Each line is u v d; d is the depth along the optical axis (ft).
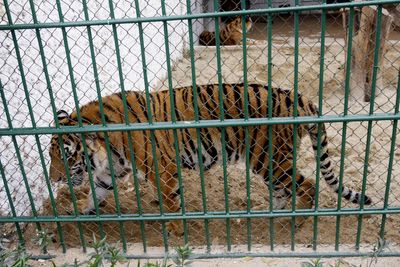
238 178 16.22
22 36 13.89
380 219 13.62
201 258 12.13
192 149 13.48
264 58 27.40
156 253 12.34
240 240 13.24
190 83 24.82
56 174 13.09
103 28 19.83
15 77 13.62
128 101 13.14
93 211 14.42
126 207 14.83
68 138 12.83
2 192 12.99
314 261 11.53
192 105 13.28
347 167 16.39
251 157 13.58
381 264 11.60
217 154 13.70
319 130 10.89
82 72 18.17
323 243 12.75
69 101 17.07
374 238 12.88
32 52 14.48
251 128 13.20
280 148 13.21
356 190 15.08
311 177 15.98
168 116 13.24
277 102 13.10
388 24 20.61
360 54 21.24
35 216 11.98
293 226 11.83
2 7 12.94
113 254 11.00
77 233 13.64
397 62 25.41
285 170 13.46
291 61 26.45
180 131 13.26
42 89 15.08
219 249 12.34
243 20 9.90
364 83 21.65
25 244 12.71
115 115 13.00
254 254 12.08
